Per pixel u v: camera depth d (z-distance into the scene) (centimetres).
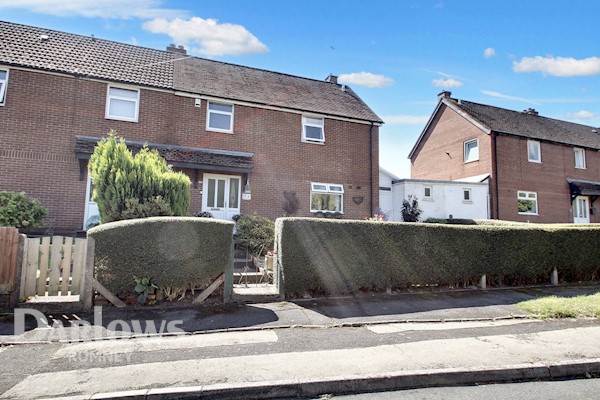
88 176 1072
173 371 352
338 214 1394
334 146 1443
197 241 618
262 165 1313
